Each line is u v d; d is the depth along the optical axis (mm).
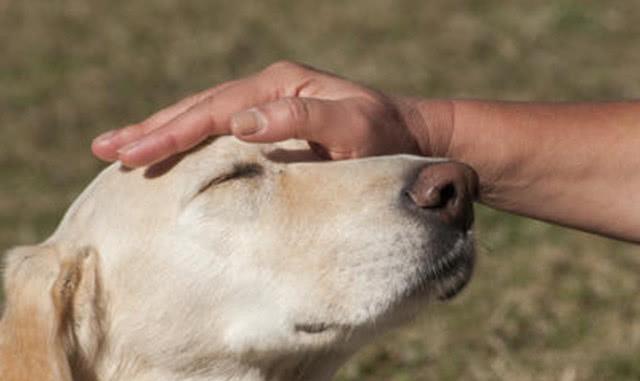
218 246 4199
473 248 4051
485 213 8312
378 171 4059
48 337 4195
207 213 4215
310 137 3955
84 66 12938
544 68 12031
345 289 4043
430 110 4254
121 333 4336
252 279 4160
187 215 4230
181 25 13961
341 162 4176
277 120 3861
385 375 6488
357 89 4152
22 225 9023
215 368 4336
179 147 4102
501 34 12984
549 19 13195
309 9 14281
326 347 4191
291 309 4117
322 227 4090
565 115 4402
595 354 6496
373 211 4023
